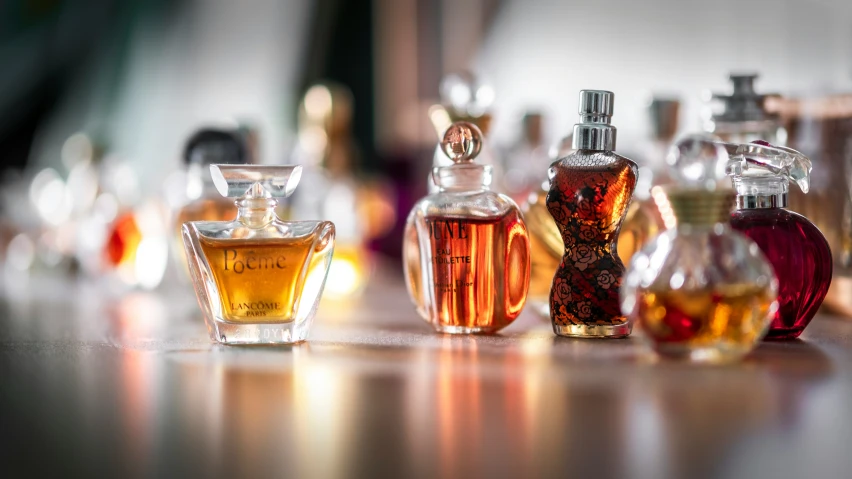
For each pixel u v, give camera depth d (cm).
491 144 54
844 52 64
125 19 122
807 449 26
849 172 45
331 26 113
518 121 63
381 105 109
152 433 27
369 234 79
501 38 97
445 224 40
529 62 94
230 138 49
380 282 76
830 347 38
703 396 30
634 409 29
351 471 25
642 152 50
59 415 29
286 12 116
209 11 120
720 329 34
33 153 122
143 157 121
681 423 28
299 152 67
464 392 31
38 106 123
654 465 26
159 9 121
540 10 92
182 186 51
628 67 84
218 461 26
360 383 32
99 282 68
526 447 26
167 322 47
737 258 34
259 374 33
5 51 123
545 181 44
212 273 39
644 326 34
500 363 35
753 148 38
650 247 35
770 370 33
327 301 58
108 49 122
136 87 122
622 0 84
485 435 27
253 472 25
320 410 29
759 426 28
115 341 41
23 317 50
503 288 40
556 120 91
